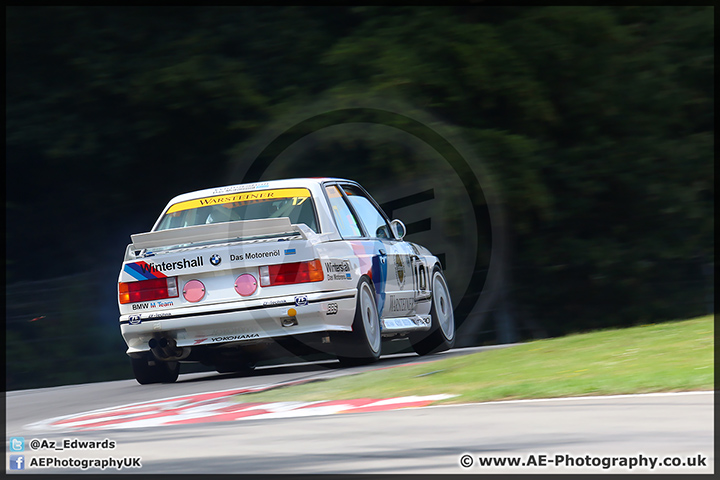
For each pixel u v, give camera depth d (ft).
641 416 42.29
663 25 150.51
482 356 70.64
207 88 138.62
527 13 144.56
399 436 42.16
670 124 151.84
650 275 151.33
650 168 149.69
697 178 151.02
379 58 137.80
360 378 66.18
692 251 151.33
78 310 142.20
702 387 47.85
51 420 62.18
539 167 142.31
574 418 43.29
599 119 149.07
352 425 46.50
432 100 140.87
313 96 140.46
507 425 42.93
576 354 64.75
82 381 138.21
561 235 151.33
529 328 148.25
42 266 153.58
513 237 147.95
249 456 39.27
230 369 102.58
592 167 149.28
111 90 140.15
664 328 74.23
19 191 150.82
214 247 82.12
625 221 152.76
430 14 141.18
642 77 147.23
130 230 154.51
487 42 140.46
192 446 43.16
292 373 85.46
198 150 148.66
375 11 142.61
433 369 66.18
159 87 139.33
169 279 83.10
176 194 153.38
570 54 145.18
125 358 141.18
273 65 143.64
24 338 138.82
